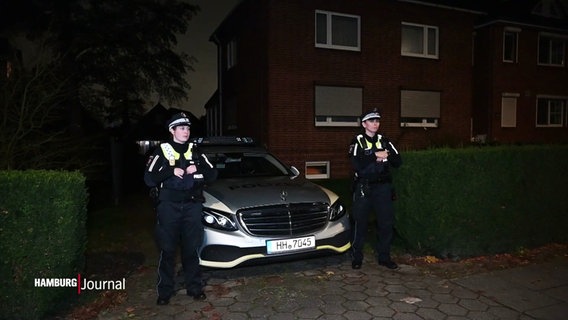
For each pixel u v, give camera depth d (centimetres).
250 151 658
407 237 564
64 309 417
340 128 1563
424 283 473
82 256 444
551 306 414
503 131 2005
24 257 370
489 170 552
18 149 757
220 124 2123
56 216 381
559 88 2145
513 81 2020
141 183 1487
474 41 2052
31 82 761
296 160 1496
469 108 1809
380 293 447
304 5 1489
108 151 1245
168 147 416
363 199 507
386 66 1631
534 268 515
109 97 1548
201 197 423
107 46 1486
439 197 533
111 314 407
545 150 593
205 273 511
